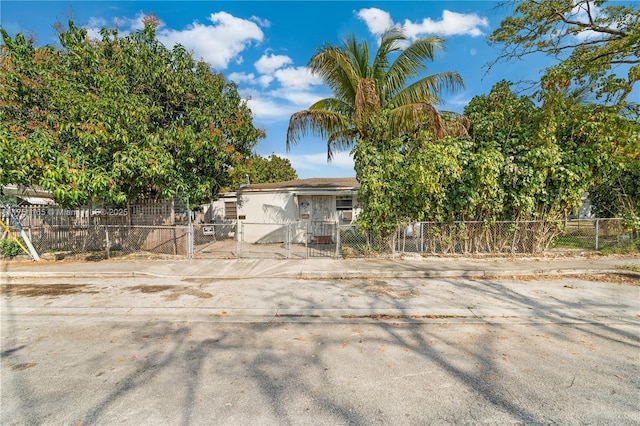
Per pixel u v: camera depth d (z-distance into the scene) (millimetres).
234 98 12367
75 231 10617
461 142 8531
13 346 3961
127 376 3230
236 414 2619
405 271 7410
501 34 11281
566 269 7391
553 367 3379
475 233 8914
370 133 9344
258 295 6031
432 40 10070
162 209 10422
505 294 5957
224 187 16000
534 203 8609
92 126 8086
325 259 8922
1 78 9266
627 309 5164
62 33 9828
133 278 7395
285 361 3541
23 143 7594
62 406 2750
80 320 4863
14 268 8102
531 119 8781
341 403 2762
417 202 8664
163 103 11156
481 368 3363
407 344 3979
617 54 10445
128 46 10367
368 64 10859
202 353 3748
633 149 7965
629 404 2734
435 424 2494
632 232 9297
